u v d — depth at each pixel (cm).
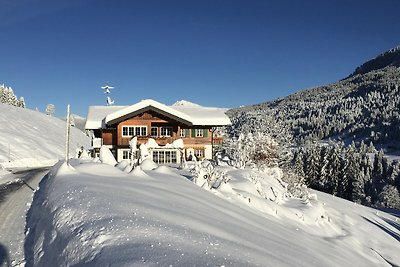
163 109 3931
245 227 1075
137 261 529
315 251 1229
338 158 8106
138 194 1096
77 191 1036
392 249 1902
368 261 1529
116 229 677
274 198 2011
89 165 1622
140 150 2442
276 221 1531
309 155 8044
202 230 805
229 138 3925
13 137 5222
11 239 917
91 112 4356
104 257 561
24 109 8119
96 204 874
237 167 2655
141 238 639
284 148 3198
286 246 1046
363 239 1902
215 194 1542
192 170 2134
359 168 8719
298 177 2795
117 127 3959
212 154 4166
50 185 1362
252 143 2900
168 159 4009
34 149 5181
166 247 605
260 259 699
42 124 7425
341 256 1384
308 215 1833
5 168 3114
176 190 1353
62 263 618
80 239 657
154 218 792
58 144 6319
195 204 1160
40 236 844
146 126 3997
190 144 4119
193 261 554
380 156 9706
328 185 7956
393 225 2681
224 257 621
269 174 2608
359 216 2503
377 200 8194
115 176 1500
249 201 1625
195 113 4269
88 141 9019
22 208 1290
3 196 1551
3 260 769
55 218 843
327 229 1814
